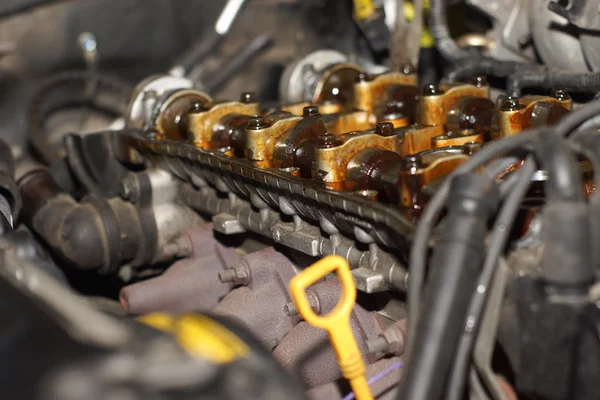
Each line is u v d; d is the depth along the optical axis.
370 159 1.32
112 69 3.23
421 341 0.95
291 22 3.01
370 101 1.71
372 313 1.37
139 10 3.23
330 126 1.66
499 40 1.87
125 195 1.81
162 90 1.97
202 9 3.34
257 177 1.44
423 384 0.94
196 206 1.79
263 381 0.83
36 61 3.09
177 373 0.79
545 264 0.95
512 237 1.10
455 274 0.96
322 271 1.06
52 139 3.07
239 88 3.17
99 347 0.82
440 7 1.87
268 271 1.48
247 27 3.21
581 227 0.93
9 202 1.76
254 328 1.44
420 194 1.19
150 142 1.78
